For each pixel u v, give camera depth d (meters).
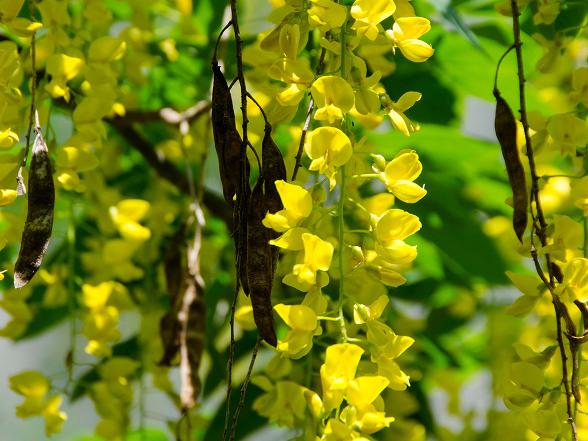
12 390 1.14
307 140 0.94
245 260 0.94
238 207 0.94
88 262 1.18
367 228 1.06
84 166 1.04
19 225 1.13
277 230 0.94
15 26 0.99
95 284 1.18
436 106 1.19
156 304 1.21
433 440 1.22
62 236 1.22
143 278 1.21
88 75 1.06
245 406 1.17
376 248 0.96
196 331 1.11
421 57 0.97
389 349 0.96
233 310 0.94
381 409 0.97
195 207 1.15
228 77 1.19
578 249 0.99
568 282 0.96
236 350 1.20
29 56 1.06
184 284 1.12
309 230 0.96
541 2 1.02
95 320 1.15
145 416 1.18
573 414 0.97
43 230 0.96
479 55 1.16
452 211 1.21
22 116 1.06
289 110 0.98
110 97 1.05
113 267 1.18
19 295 1.18
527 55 1.15
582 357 0.98
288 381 1.04
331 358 0.94
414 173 0.97
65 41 1.06
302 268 0.94
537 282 0.99
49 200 0.96
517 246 0.99
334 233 1.06
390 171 0.97
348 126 0.97
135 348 1.21
